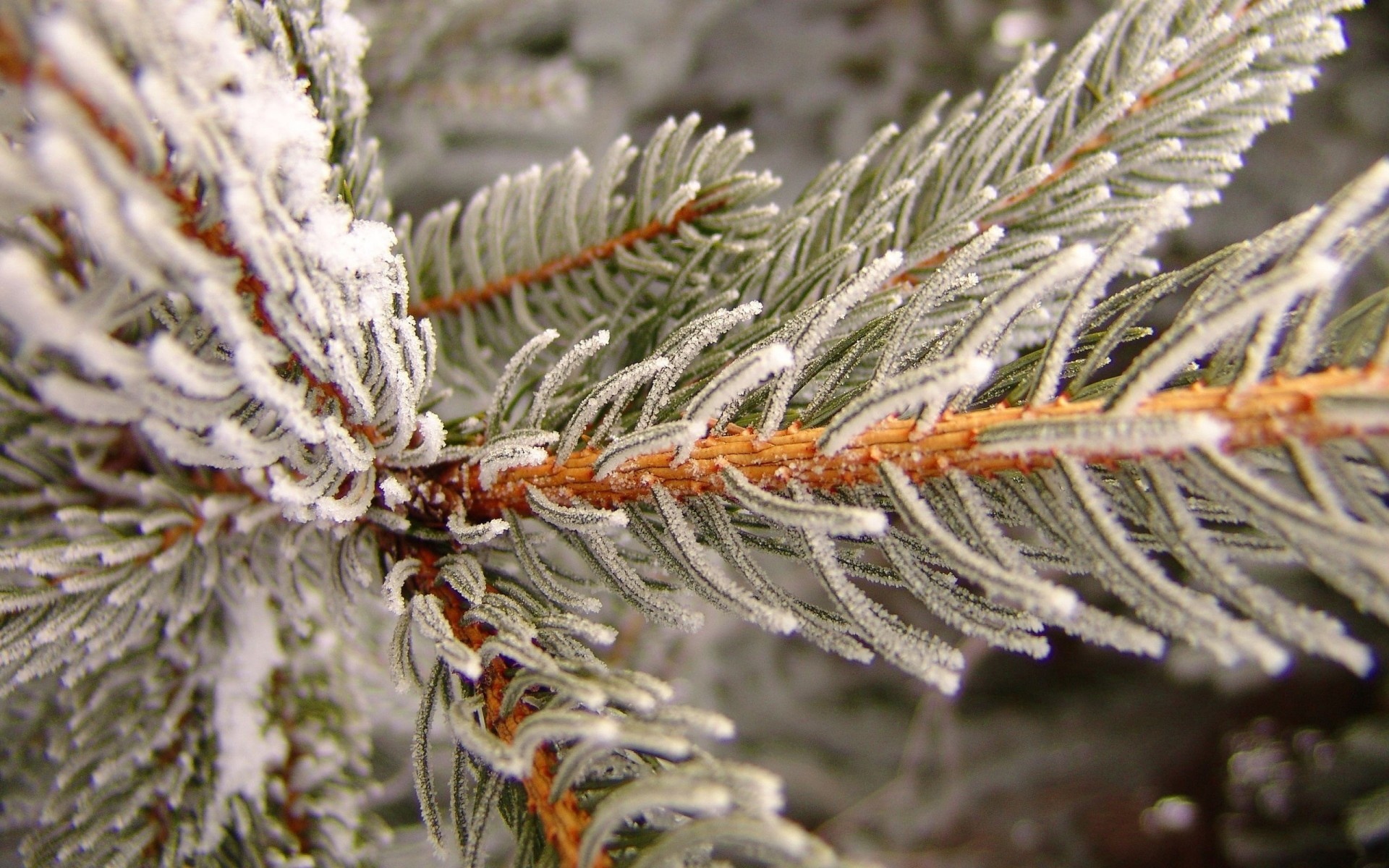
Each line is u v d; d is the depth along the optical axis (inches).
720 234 5.2
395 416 3.8
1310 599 11.2
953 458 3.6
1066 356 3.4
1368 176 3.0
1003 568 3.3
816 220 4.8
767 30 13.9
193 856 5.1
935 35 13.7
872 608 3.5
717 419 3.9
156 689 5.1
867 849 13.4
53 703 5.5
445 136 11.0
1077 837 13.3
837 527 3.3
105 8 2.6
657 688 3.4
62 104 2.4
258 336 3.1
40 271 2.8
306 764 5.4
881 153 10.6
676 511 3.7
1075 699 14.2
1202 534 3.2
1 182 2.6
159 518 4.3
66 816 4.9
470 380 5.7
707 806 3.0
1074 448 3.3
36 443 4.7
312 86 4.2
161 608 4.7
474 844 3.5
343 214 3.4
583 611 3.9
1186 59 4.7
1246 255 3.3
